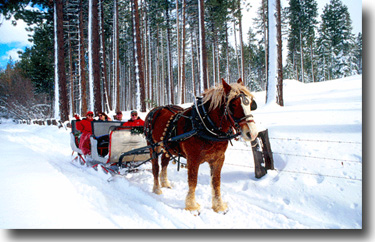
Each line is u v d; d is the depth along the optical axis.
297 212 3.78
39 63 34.88
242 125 3.30
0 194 4.23
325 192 3.91
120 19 32.81
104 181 5.54
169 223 3.53
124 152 5.61
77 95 36.28
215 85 4.02
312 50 49.81
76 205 3.92
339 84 15.89
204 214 3.87
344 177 3.99
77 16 25.69
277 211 3.89
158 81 39.12
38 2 20.02
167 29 32.75
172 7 31.20
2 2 18.00
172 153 4.67
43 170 6.08
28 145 11.44
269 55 10.38
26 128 21.97
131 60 43.81
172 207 4.22
